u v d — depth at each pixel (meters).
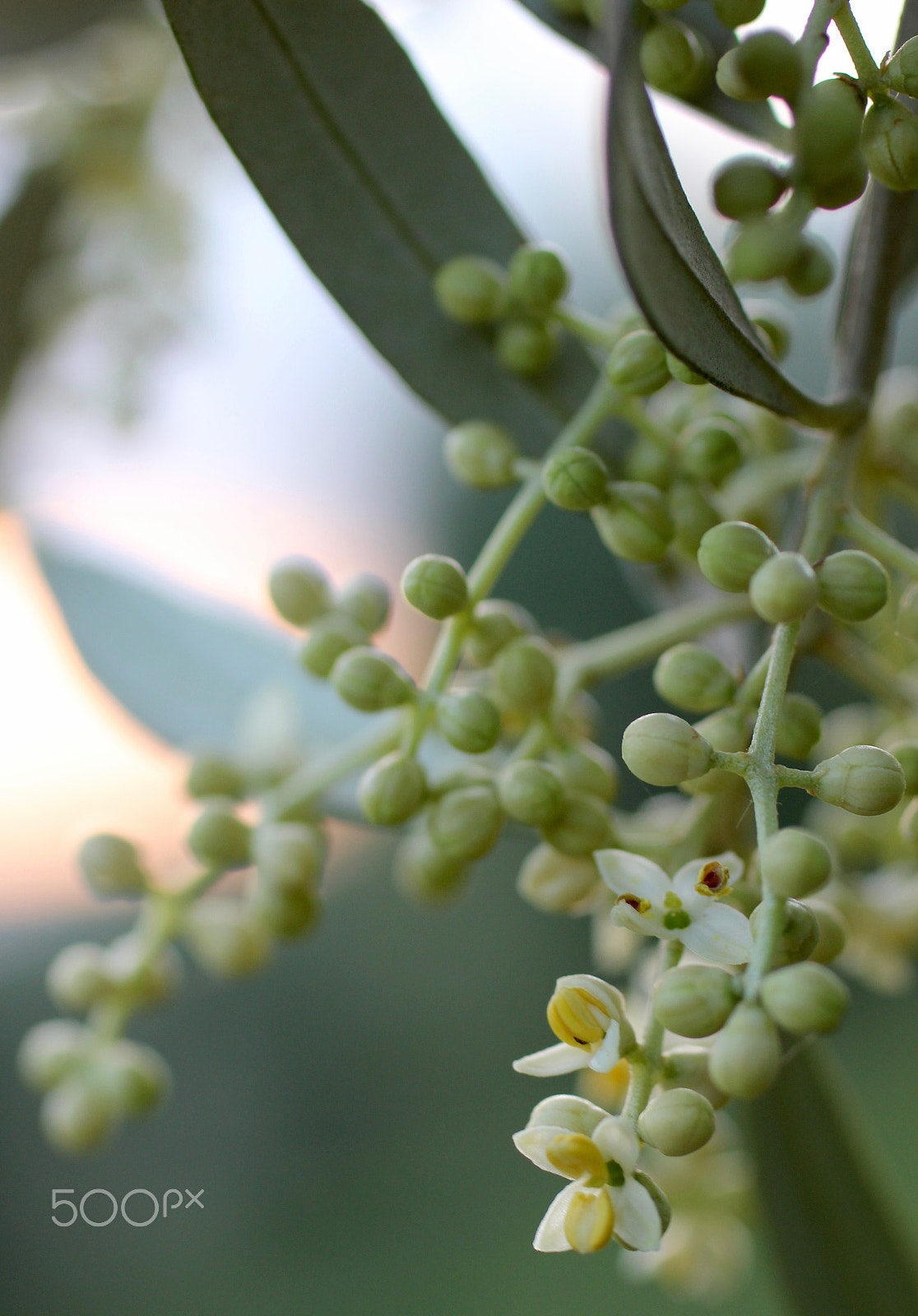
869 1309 0.17
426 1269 0.34
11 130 0.29
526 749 0.16
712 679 0.15
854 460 0.15
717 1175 0.19
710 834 0.15
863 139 0.14
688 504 0.16
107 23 0.22
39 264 0.29
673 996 0.14
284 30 0.16
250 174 0.16
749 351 0.14
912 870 0.18
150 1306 0.33
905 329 0.31
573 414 0.17
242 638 0.22
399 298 0.17
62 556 0.22
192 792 0.18
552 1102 0.14
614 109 0.13
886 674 0.16
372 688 0.15
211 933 0.18
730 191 0.15
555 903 0.16
